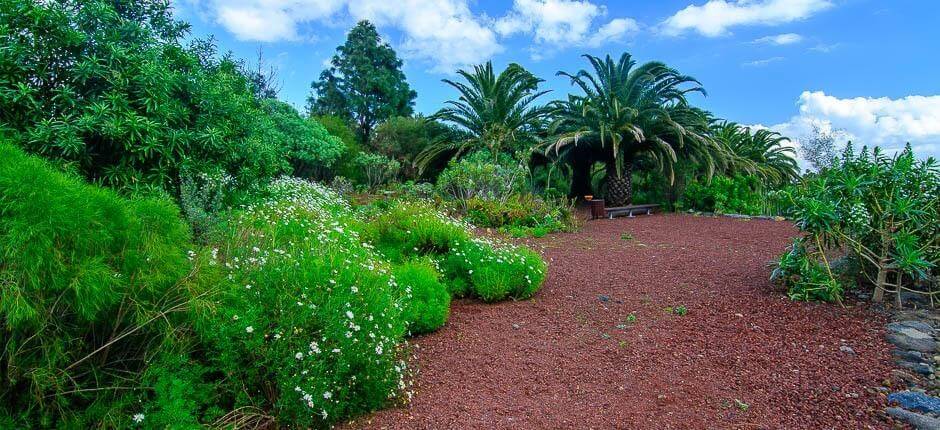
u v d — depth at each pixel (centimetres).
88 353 228
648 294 541
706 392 314
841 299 479
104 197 233
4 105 375
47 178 212
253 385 255
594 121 1697
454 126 2128
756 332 413
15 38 386
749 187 1658
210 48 600
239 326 244
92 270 206
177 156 469
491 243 647
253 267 296
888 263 472
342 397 264
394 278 400
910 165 458
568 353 379
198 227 448
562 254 789
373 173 2294
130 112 418
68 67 414
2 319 196
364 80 3203
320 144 1752
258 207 600
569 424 274
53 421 213
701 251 807
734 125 2003
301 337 263
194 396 236
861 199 478
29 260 192
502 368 350
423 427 265
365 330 282
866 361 350
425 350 381
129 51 442
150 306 235
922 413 279
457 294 521
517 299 522
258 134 607
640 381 331
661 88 1683
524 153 1733
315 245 394
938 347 368
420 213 670
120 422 215
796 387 317
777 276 538
